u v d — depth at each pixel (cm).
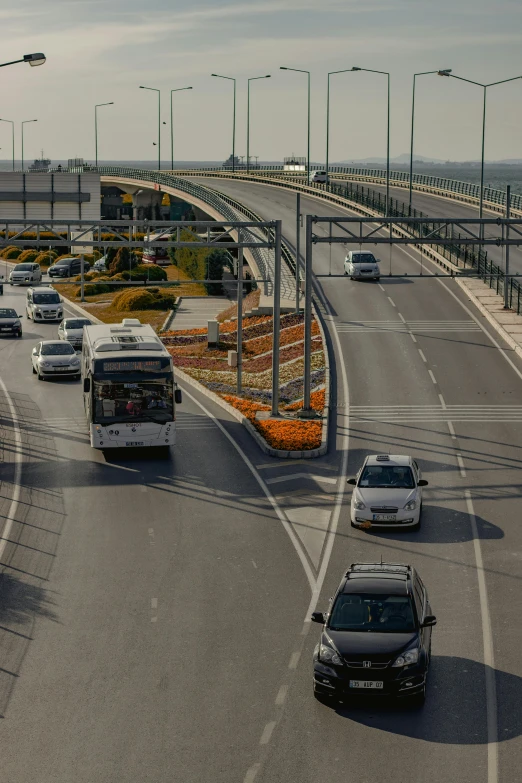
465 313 6412
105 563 2516
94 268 9988
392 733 1619
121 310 7819
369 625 1762
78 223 3953
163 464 3538
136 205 16550
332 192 11606
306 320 4225
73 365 5191
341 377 5000
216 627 2094
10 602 2248
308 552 2600
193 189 11831
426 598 1964
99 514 2948
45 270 10750
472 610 2184
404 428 4084
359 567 1975
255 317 6675
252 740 1602
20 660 1933
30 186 9581
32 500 3102
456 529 2803
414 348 5556
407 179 13200
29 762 1538
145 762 1534
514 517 2916
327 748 1570
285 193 12431
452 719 1667
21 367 5547
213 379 5119
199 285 9125
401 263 7881
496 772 1493
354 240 4141
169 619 2142
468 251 7938
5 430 4081
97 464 3547
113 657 1945
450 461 3588
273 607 2209
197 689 1797
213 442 3872
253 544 2666
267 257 8412
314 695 1758
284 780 1474
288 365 5328
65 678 1850
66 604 2236
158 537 2727
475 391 4712
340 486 3262
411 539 2711
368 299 6844
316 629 2080
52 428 4122
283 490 3206
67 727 1655
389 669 1678
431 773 1491
